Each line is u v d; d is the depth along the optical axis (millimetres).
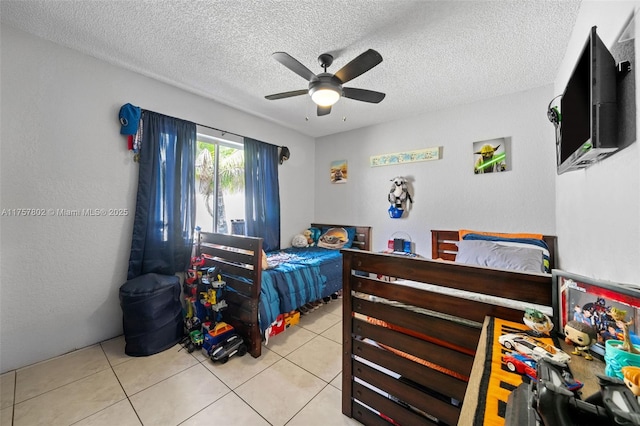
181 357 2027
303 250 3738
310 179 4445
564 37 1858
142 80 2424
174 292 2252
